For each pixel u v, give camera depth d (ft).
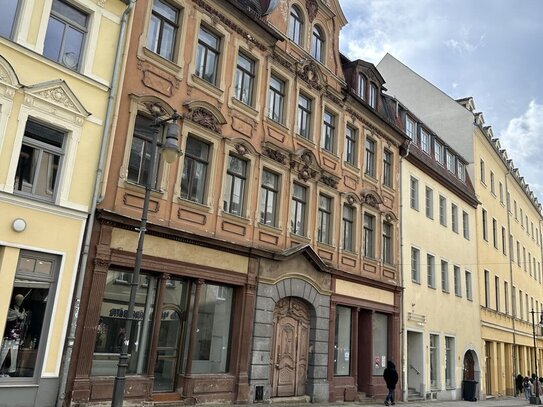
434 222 98.63
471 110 129.49
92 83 44.27
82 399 40.81
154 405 45.96
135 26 48.70
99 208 43.50
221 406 50.39
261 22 60.85
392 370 72.13
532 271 173.78
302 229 65.98
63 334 40.50
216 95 55.72
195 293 51.26
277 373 59.57
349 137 77.61
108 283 44.83
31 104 40.01
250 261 56.85
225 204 55.72
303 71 68.08
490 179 134.62
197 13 54.65
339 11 76.84
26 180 40.04
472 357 108.68
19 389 37.86
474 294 112.57
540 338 165.99
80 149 43.06
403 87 132.77
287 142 64.34
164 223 48.65
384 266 80.89
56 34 42.57
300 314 64.23
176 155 37.09
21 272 39.06
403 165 89.86
